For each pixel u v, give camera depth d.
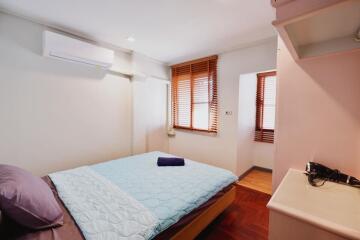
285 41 0.96
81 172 2.10
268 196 2.74
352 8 0.74
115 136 3.31
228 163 3.35
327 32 1.00
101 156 3.12
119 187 1.79
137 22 2.27
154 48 3.18
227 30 2.46
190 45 3.03
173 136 4.27
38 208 1.16
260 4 1.87
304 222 0.85
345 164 1.20
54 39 2.28
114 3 1.86
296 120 1.36
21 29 2.20
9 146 2.20
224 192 2.05
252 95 3.71
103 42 2.92
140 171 2.23
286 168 1.42
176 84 4.11
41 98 2.42
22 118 2.28
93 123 2.98
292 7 0.74
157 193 1.68
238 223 2.08
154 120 4.00
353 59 1.14
